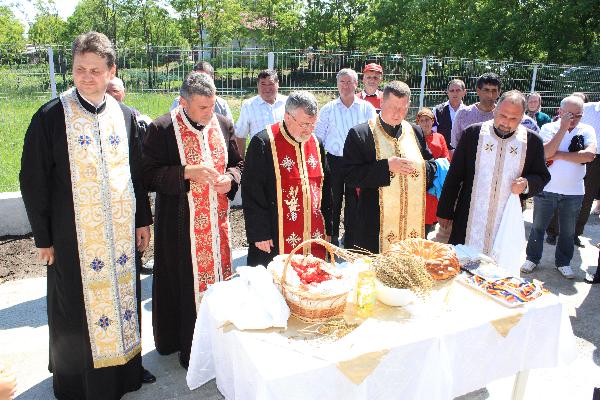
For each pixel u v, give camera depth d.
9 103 8.31
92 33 2.72
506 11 20.03
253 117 5.74
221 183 3.20
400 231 3.79
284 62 8.38
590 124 6.02
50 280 2.96
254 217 3.35
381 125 3.69
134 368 3.28
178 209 3.33
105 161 2.86
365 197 3.81
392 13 26.52
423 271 2.59
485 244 3.85
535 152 3.80
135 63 8.19
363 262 2.84
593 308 4.64
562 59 19.25
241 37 37.72
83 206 2.81
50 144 2.75
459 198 4.03
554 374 3.60
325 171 3.62
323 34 34.47
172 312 3.58
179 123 3.26
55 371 3.10
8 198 5.65
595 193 5.98
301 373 2.01
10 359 3.68
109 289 2.97
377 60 8.77
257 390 2.03
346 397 2.12
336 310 2.38
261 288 2.41
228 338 2.34
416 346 2.24
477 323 2.40
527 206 7.72
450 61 9.38
